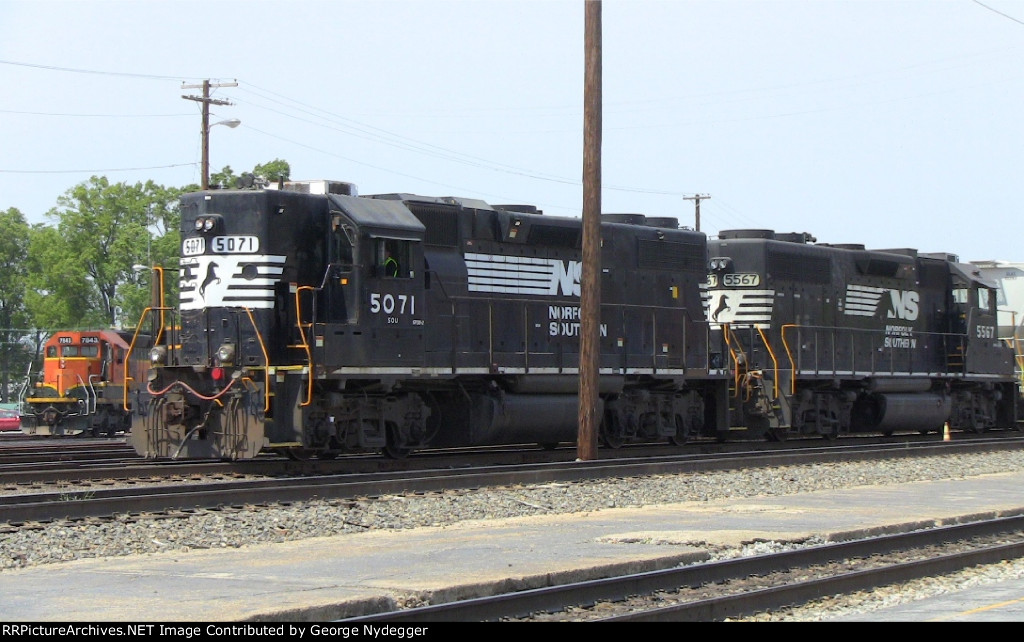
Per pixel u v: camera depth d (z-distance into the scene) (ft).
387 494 73.41
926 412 146.10
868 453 107.34
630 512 71.87
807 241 138.41
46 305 297.94
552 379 105.81
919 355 147.43
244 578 46.34
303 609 39.50
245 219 87.76
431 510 68.54
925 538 61.82
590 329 97.91
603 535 60.75
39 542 53.36
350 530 62.03
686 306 119.85
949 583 51.57
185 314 89.71
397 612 39.09
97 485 78.48
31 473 79.20
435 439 101.96
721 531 62.28
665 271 117.91
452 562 50.83
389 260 91.20
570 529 63.21
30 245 320.29
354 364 87.76
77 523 58.13
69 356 171.73
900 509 74.28
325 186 92.73
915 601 47.50
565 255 108.99
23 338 346.33
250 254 87.40
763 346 125.90
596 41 98.48
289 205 88.63
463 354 97.91
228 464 92.22
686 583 48.96
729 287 127.85
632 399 114.93
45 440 164.25
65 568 48.85
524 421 102.42
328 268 88.28
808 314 131.23
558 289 107.86
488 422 99.45
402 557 52.24
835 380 133.49
